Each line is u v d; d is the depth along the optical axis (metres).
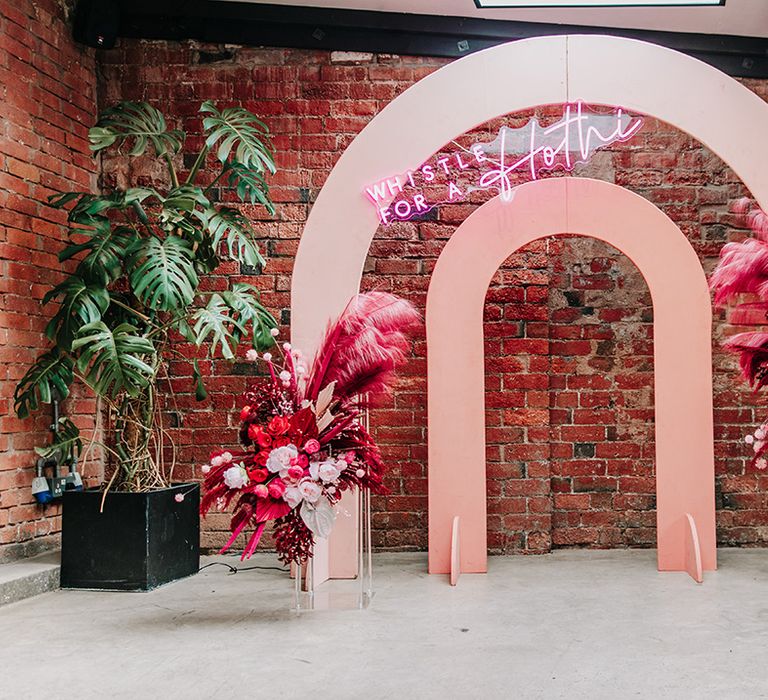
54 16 4.77
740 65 5.12
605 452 5.14
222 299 4.31
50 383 4.27
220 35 5.12
